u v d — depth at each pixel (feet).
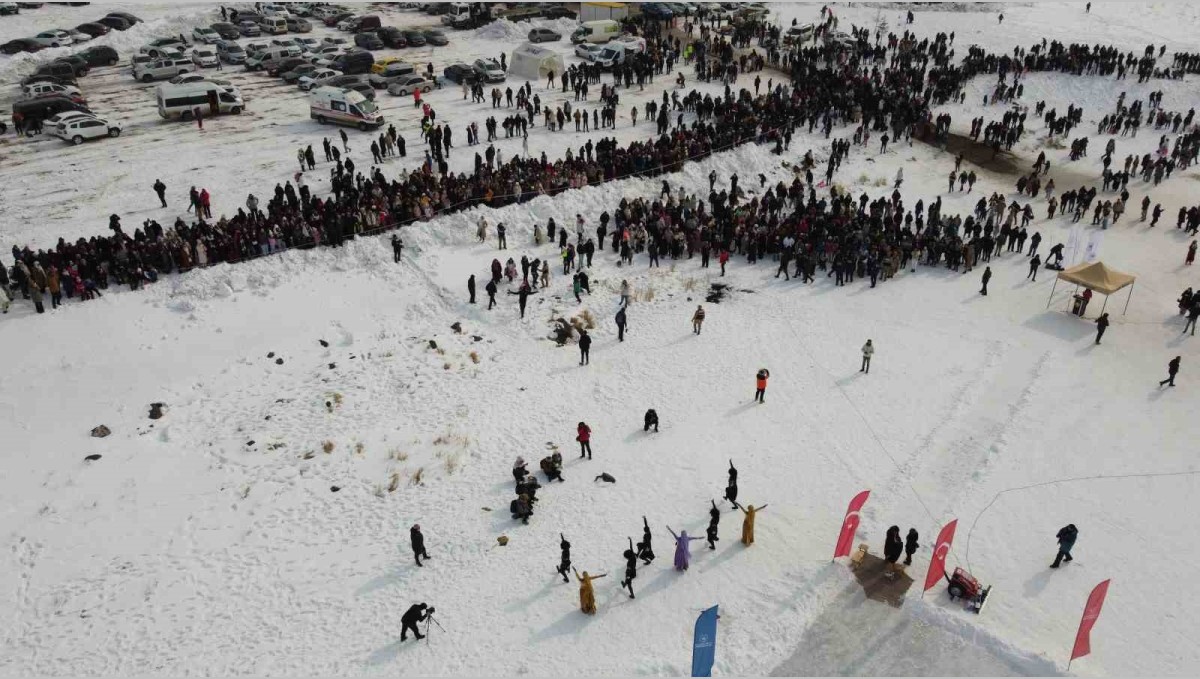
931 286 126.41
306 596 71.72
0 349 101.45
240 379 101.81
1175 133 185.26
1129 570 73.61
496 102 180.65
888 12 279.08
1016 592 71.31
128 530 79.05
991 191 159.43
